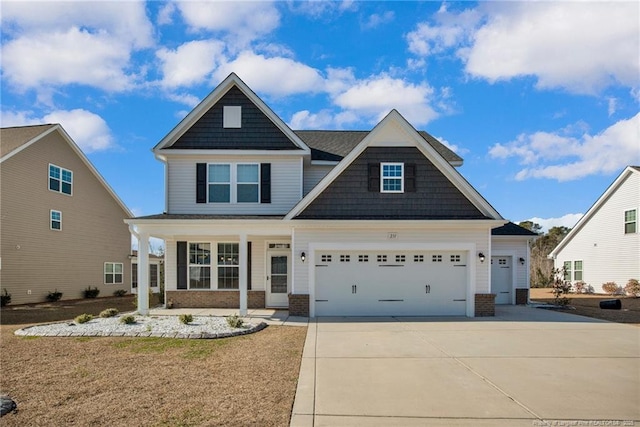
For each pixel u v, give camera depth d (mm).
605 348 8727
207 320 11758
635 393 5996
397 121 14016
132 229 13148
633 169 22453
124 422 4930
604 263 24734
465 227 13484
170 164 15258
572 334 10266
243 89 15422
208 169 15289
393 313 13484
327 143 18672
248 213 15195
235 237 15422
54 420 4996
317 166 16922
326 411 5297
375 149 14016
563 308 15969
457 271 13633
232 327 10547
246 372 6949
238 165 15336
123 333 9930
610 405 5543
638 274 22375
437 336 9977
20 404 5512
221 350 8492
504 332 10516
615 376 6785
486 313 13297
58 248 21500
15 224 18828
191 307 15258
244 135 15328
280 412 5254
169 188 15211
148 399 5695
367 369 7156
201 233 13195
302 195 15453
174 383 6383
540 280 31109
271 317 12922
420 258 13641
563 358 7902
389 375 6820
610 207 24391
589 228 26047
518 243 17344
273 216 14547
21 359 7797
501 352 8352
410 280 13586
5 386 6242
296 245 13359
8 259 18406
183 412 5234
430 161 14008
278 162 15336
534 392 6020
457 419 5082
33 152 19922
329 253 13562
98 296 24266
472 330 10797
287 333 10320
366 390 6094
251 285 15242
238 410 5309
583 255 26516
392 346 8875
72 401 5621
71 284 22406
